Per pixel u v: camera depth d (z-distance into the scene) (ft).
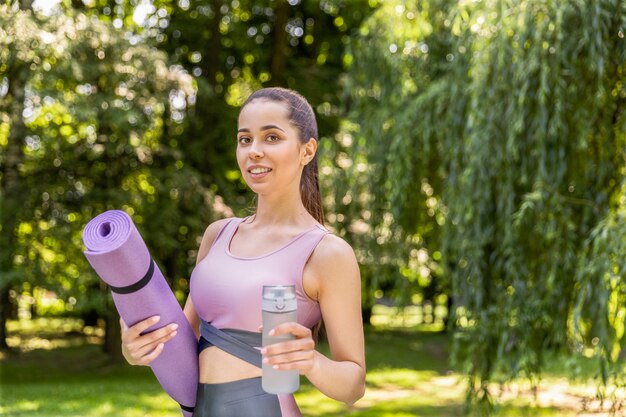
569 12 15.99
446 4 21.65
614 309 15.34
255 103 5.29
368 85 23.29
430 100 21.09
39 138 32.68
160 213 32.35
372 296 25.88
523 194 18.15
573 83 16.30
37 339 48.01
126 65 29.45
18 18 26.94
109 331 39.70
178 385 5.23
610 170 16.97
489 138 17.33
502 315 18.33
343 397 4.88
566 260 16.72
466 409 19.47
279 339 4.31
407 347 48.01
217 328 5.19
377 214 23.15
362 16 42.34
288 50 44.37
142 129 31.04
